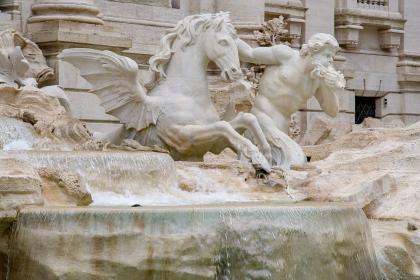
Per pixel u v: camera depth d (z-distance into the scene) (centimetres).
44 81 3022
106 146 2525
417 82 4647
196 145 2603
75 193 2070
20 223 1891
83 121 3089
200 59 2680
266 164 2508
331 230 2066
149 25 3497
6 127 2480
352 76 4262
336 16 4403
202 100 2662
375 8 4528
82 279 1830
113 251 1847
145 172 2316
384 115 4575
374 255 2228
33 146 2466
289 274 1986
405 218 2384
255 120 2653
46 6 3091
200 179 2409
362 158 2630
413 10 4634
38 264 1850
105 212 1862
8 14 3084
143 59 3434
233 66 2648
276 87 2770
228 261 1925
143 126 2641
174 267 1867
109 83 2642
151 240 1861
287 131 2808
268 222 1975
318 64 2745
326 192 2436
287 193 2433
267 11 4106
